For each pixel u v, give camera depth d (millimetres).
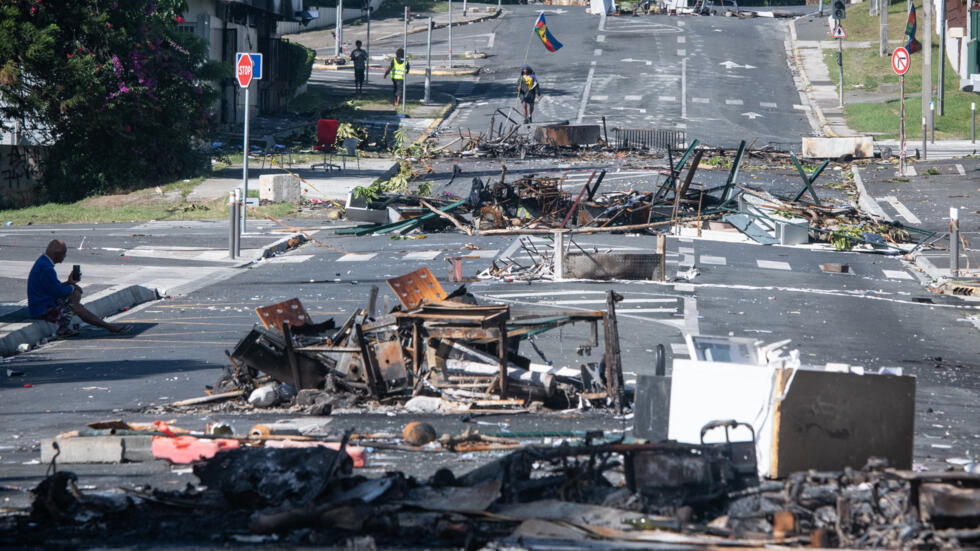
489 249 97312
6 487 30281
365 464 31094
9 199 136125
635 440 29422
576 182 140125
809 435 28203
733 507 24891
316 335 47625
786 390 28141
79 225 113688
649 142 178750
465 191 134000
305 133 173500
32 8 129750
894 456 28516
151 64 136500
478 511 24531
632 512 24594
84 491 28172
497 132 186375
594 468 27656
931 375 54688
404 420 39844
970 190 133500
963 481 23453
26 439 38438
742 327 65938
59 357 58594
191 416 41875
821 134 189250
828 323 68938
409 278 48188
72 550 23078
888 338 65125
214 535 24016
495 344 45812
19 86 127625
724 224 111000
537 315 44406
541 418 40656
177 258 93875
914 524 22969
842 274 90062
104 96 130250
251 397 43875
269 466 26781
